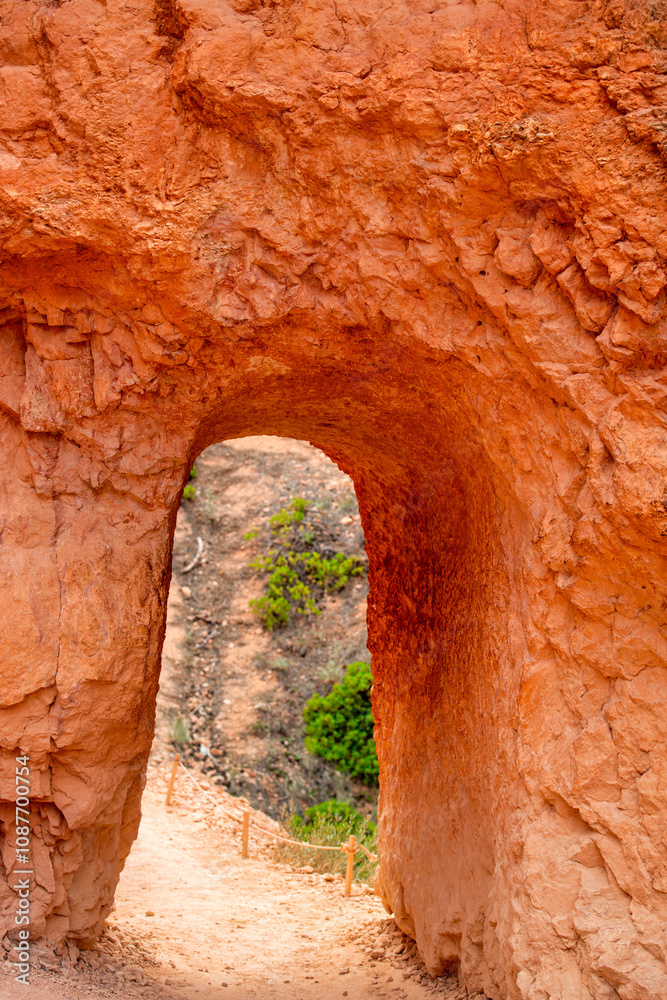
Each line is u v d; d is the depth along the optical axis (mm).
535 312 3795
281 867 9266
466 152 3660
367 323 4305
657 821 3648
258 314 4301
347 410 5555
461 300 4078
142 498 4832
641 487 3477
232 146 4055
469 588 5215
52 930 4691
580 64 3469
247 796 12055
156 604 4883
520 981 3867
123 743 4742
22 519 4539
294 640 15188
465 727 5156
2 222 4102
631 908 3654
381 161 3867
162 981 5133
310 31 3836
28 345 4625
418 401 4906
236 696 14156
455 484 5387
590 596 3828
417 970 5727
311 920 7434
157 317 4367
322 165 3959
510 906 4074
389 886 6566
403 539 6848
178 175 4059
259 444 20125
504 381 4062
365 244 4074
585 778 3809
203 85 3861
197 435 5109
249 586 16391
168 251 4086
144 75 4031
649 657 3729
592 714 3887
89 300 4480
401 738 6699
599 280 3568
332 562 16266
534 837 3977
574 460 3887
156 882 8195
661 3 3391
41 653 4406
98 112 4023
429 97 3672
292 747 13188
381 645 7562
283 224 4129
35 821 4559
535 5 3529
